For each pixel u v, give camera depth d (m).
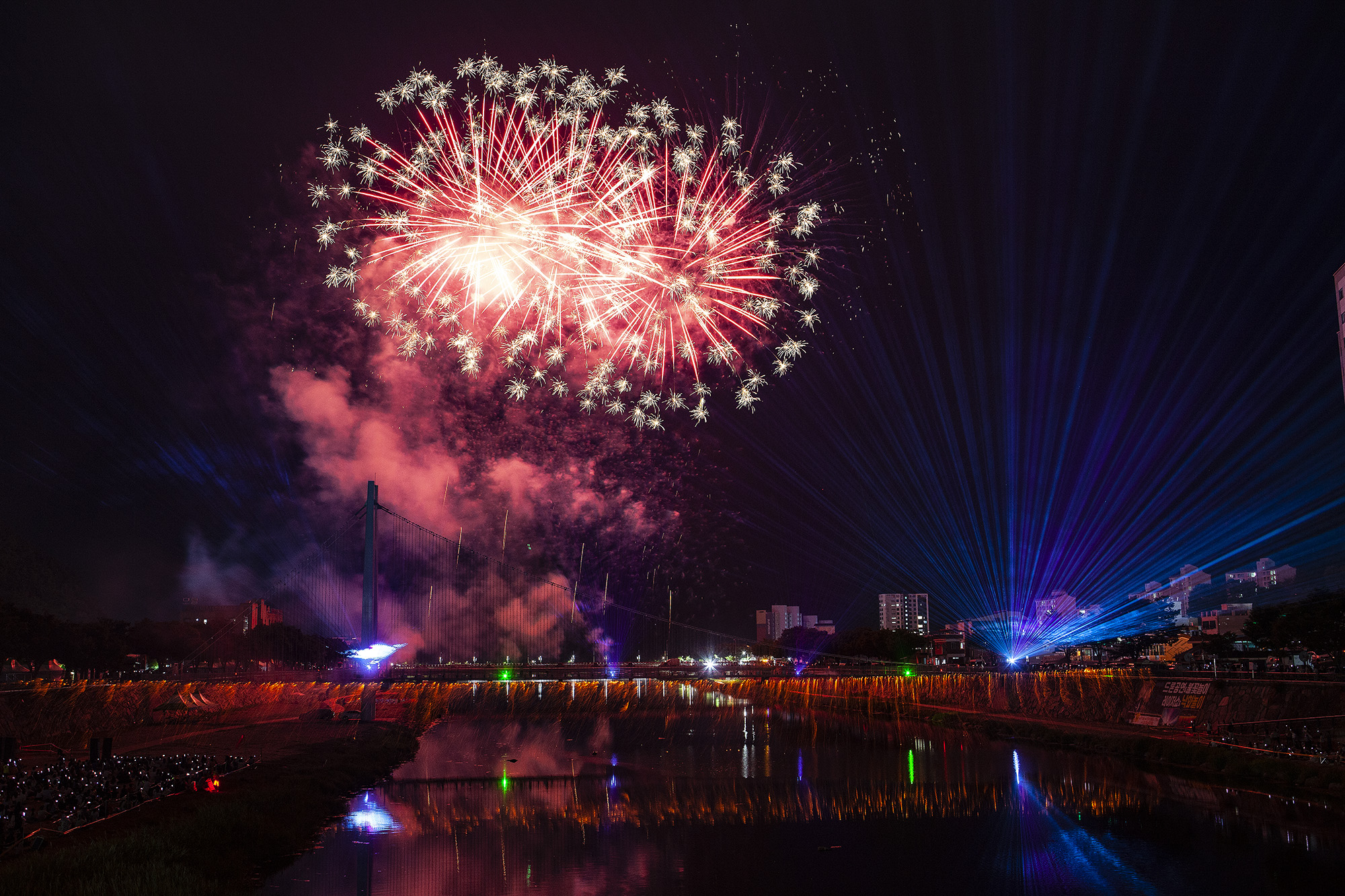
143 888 38.22
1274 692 79.69
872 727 135.25
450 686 156.25
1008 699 131.12
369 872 53.66
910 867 56.22
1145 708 100.25
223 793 61.25
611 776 91.00
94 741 69.50
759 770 94.38
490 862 56.38
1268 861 53.53
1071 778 81.88
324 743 99.06
